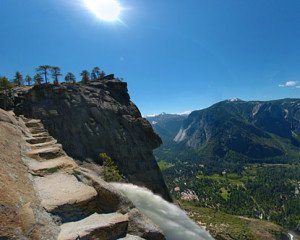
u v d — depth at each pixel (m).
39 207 10.26
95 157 75.19
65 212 10.56
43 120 75.50
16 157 15.95
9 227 8.17
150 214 23.41
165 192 86.69
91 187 12.57
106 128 85.62
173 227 22.89
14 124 27.83
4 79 85.12
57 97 83.94
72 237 8.86
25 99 79.25
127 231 10.74
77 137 77.31
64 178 14.09
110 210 11.84
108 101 96.19
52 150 19.33
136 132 94.25
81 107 85.50
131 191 25.98
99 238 9.47
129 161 83.88
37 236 8.49
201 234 23.94
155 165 91.88
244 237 125.94
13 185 11.00
